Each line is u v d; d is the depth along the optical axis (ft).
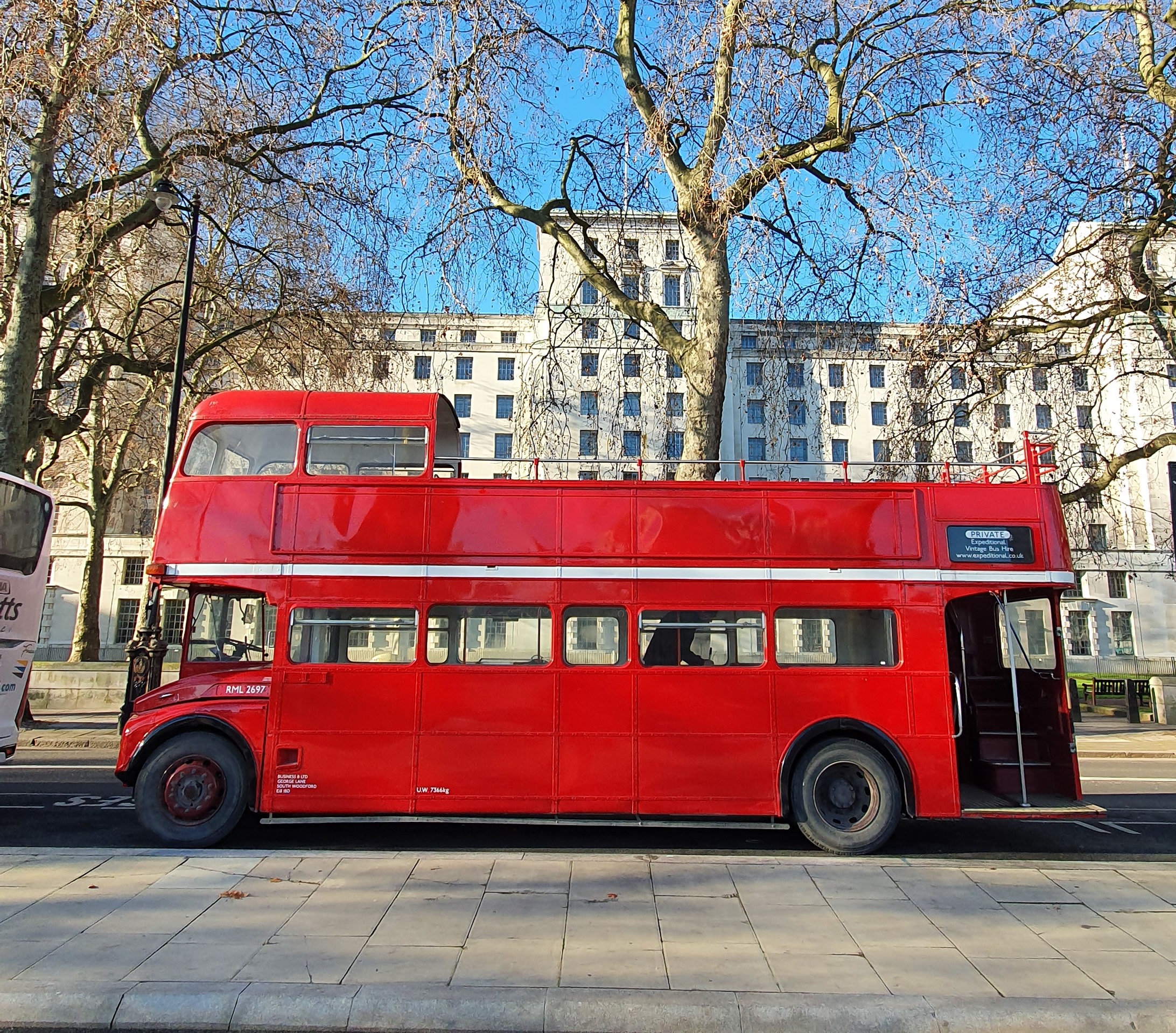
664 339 45.27
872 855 24.43
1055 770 27.17
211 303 74.59
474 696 25.39
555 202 50.72
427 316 65.05
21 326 49.11
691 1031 12.83
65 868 20.07
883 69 37.88
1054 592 27.25
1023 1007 13.08
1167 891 19.33
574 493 26.50
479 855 21.70
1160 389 75.41
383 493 26.45
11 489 31.94
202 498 26.50
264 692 25.66
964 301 45.91
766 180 36.81
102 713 66.69
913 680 25.41
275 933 15.94
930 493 26.58
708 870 20.58
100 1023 13.02
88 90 45.06
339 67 54.03
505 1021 12.96
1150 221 51.31
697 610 25.80
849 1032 12.77
